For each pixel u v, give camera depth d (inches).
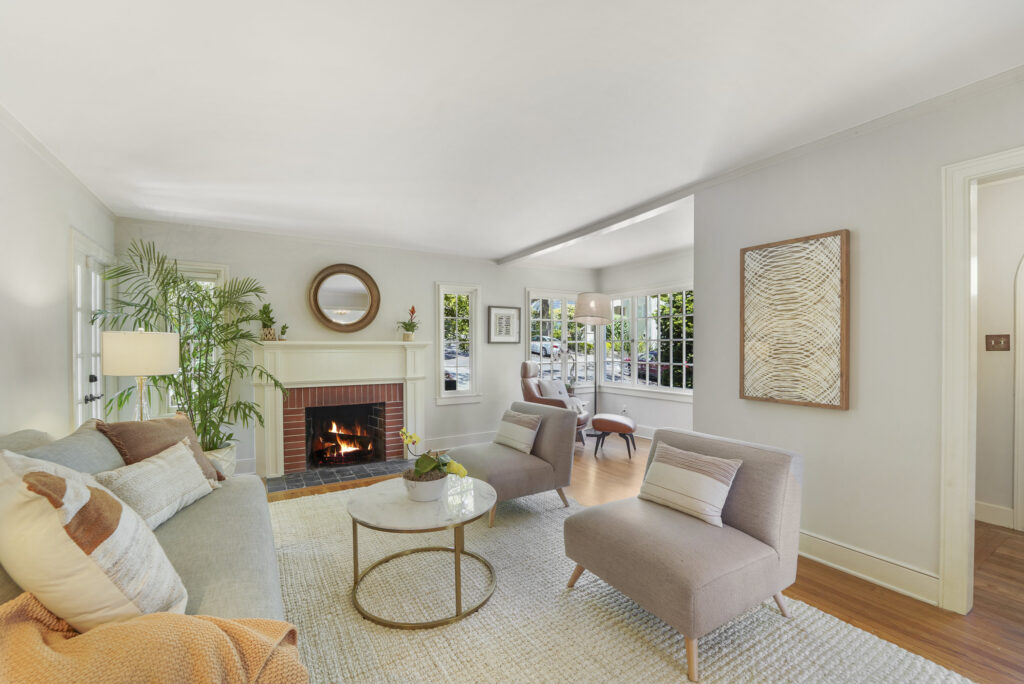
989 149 77.0
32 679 33.4
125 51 67.1
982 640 74.1
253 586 56.5
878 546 91.3
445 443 220.2
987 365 122.8
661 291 233.3
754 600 72.4
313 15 59.9
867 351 92.4
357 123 90.2
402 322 207.2
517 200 138.3
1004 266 120.3
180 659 36.9
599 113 87.0
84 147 99.3
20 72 72.0
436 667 68.3
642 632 76.9
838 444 97.1
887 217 89.4
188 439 94.8
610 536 79.5
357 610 82.1
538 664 69.1
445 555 104.2
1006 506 119.3
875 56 69.8
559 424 133.0
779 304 105.6
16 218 87.2
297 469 176.6
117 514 44.2
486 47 67.3
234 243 172.2
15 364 86.0
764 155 107.0
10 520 39.3
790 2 58.1
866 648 72.4
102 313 129.1
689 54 69.2
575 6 58.7
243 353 171.2
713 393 121.3
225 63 70.5
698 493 82.5
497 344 237.3
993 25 62.6
